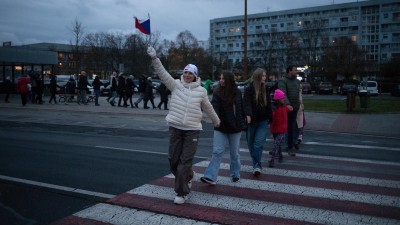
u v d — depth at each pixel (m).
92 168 7.09
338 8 101.69
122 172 6.77
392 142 10.67
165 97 19.45
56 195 5.43
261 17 114.69
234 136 5.88
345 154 8.66
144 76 20.16
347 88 46.75
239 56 120.69
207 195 5.37
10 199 5.26
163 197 5.28
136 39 74.56
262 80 6.33
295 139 9.08
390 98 36.50
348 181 6.18
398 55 74.06
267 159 7.96
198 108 5.08
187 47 97.69
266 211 4.75
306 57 68.19
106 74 78.62
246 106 6.20
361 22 98.88
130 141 10.41
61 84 34.62
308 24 76.38
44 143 10.00
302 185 5.92
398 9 94.19
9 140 10.49
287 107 7.28
